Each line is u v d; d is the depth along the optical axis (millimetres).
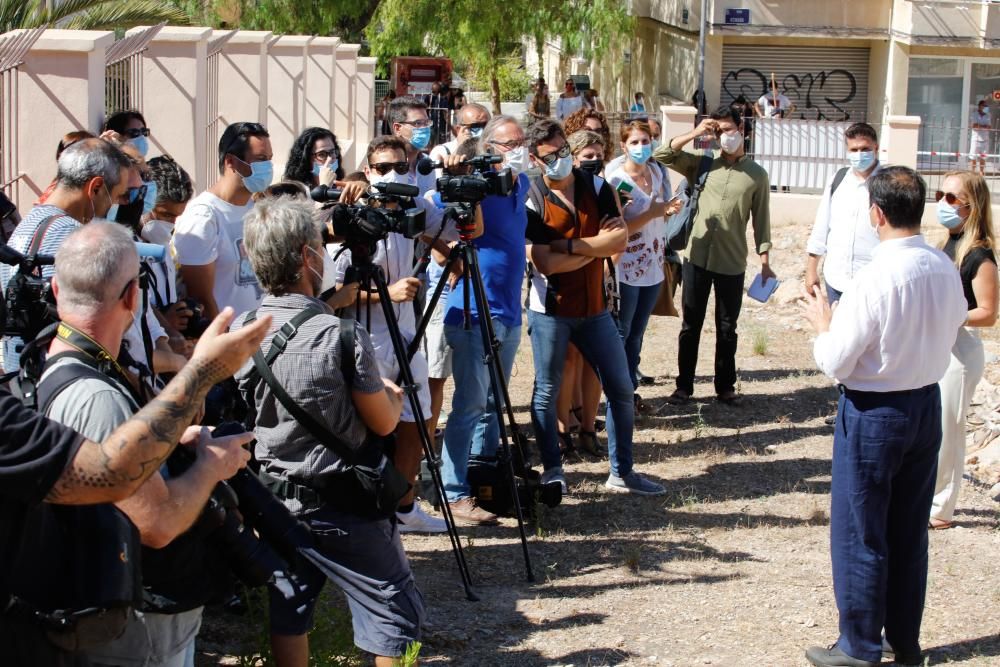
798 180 18234
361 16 28844
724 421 8531
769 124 18125
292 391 3658
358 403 3701
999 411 8312
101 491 2480
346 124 16734
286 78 12273
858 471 4609
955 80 27203
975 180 5918
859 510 4637
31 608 2568
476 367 6129
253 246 3717
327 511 3777
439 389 6617
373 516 3805
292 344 3670
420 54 30359
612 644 4980
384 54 29984
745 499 6938
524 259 6246
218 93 10172
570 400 7672
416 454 6000
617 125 21953
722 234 8523
